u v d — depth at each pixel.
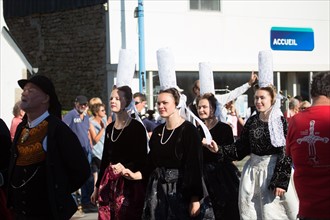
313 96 4.23
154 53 15.49
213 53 16.28
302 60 17.61
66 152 4.78
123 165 6.11
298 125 4.18
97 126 10.29
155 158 5.73
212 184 6.57
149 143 5.87
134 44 15.21
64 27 16.33
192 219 5.57
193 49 16.02
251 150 6.17
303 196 4.15
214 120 6.86
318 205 4.05
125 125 6.19
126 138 6.11
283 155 5.89
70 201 4.80
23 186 4.75
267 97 6.08
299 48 17.55
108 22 15.01
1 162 5.32
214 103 6.84
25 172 4.75
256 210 6.11
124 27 15.10
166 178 5.61
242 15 16.67
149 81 15.40
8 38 13.40
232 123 11.37
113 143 6.18
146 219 5.64
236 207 6.61
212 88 7.58
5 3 18.00
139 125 6.16
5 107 13.27
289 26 17.36
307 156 4.09
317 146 4.04
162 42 15.59
